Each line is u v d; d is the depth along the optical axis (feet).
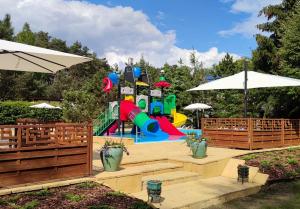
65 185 24.35
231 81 48.85
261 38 80.64
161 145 49.37
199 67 107.14
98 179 26.04
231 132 46.24
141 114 61.82
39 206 20.65
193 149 37.11
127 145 48.93
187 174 33.27
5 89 135.54
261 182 34.14
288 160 41.88
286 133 50.08
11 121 76.18
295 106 66.18
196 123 99.04
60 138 25.02
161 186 28.04
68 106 77.97
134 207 22.16
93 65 201.05
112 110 63.98
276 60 77.71
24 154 23.03
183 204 25.49
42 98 158.30
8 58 27.58
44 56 25.30
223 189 30.63
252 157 40.52
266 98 71.77
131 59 94.99
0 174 22.07
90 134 26.63
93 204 21.84
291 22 59.47
